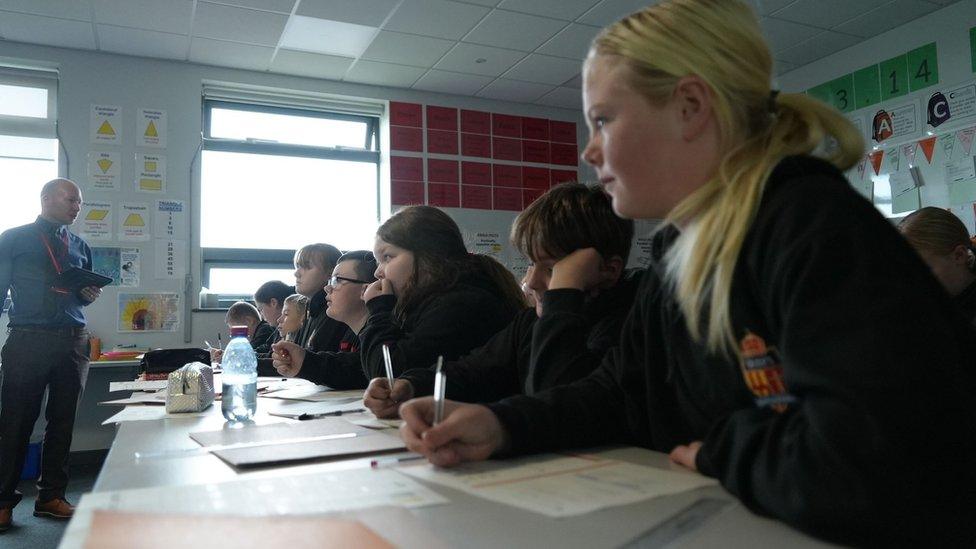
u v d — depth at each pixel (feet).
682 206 2.04
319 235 16.15
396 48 14.17
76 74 13.70
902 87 13.23
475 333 5.22
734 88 2.04
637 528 1.49
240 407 3.87
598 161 2.22
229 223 15.21
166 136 14.28
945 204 12.25
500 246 17.20
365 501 1.72
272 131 15.93
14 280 9.78
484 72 15.58
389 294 5.60
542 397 2.58
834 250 1.51
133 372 12.49
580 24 13.23
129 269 13.73
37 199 13.60
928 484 1.31
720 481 1.77
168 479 2.12
